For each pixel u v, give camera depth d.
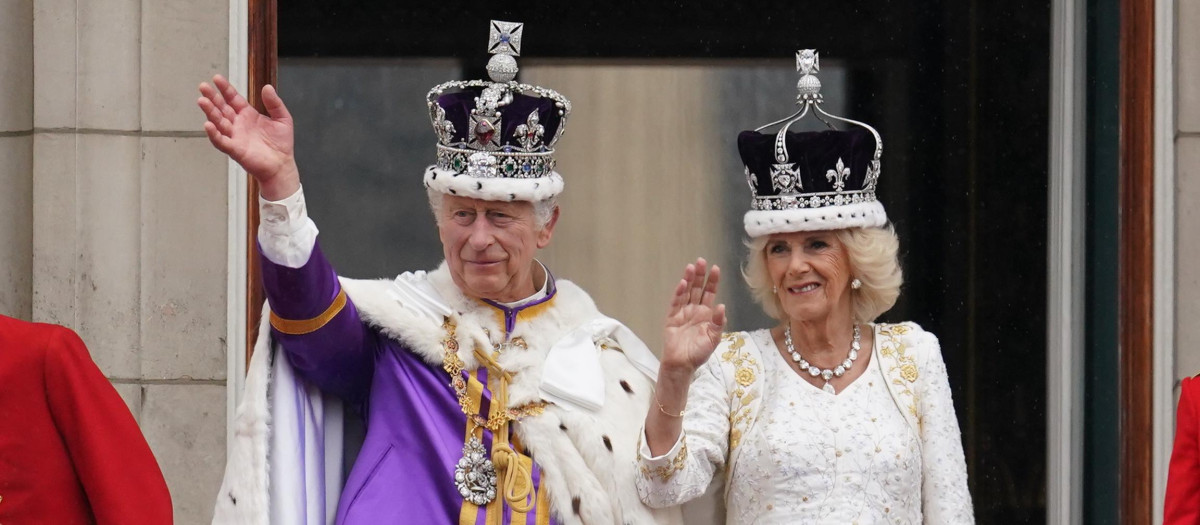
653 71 19.97
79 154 17.98
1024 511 19.86
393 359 14.85
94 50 18.02
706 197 19.94
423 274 15.38
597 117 19.95
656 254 19.92
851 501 14.35
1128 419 18.70
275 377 14.59
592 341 15.23
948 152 20.02
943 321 20.02
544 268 15.58
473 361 14.78
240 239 18.05
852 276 15.08
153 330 18.06
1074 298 19.48
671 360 14.07
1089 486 19.41
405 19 19.67
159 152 18.05
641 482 14.46
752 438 14.69
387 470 14.45
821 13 20.05
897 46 20.08
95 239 18.02
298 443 14.52
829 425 14.58
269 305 14.43
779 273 15.01
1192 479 13.98
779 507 14.45
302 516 14.35
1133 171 18.66
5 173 18.36
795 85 20.05
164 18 18.06
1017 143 19.92
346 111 19.55
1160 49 18.55
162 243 18.06
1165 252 18.50
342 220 19.53
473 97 14.76
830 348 15.04
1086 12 19.42
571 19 19.92
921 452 14.70
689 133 19.98
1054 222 19.69
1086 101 19.44
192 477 18.11
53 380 13.44
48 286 18.03
